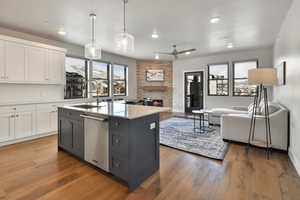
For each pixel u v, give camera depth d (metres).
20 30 3.65
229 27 3.54
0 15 2.91
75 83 4.99
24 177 2.04
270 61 5.37
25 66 3.49
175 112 7.43
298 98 2.21
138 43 4.76
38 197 1.66
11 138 3.22
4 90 3.49
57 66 4.09
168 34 3.99
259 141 2.93
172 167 2.31
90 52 2.82
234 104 6.11
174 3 2.51
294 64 2.49
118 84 6.58
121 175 1.88
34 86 3.96
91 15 2.89
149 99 7.18
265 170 2.20
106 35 4.00
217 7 2.65
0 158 2.59
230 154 2.75
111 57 6.14
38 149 2.99
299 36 2.24
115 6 2.58
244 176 2.05
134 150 1.83
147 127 2.03
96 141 2.17
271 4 2.57
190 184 1.89
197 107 7.06
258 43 4.81
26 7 2.62
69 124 2.63
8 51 3.24
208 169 2.24
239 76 5.99
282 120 2.74
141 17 3.01
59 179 2.00
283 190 1.76
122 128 1.84
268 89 5.36
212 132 4.05
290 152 2.57
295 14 2.42
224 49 5.54
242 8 2.70
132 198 1.66
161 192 1.75
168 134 3.88
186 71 7.23
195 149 2.94
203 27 3.54
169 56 6.64
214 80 6.55
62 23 3.26
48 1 2.43
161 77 7.61
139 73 7.50
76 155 2.55
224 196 1.67
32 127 3.54
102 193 1.74
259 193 1.71
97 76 5.69
